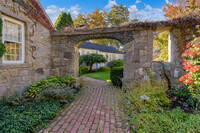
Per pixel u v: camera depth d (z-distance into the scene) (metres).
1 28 2.76
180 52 3.99
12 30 3.26
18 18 3.28
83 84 5.63
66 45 4.90
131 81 4.35
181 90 3.17
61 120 2.27
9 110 2.41
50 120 2.24
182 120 2.03
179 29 3.96
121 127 2.02
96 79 7.39
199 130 1.61
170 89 3.88
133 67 4.32
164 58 6.06
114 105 2.95
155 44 7.14
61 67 4.97
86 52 13.78
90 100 3.42
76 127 2.02
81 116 2.43
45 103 2.82
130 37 4.32
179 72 4.03
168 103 2.66
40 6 4.04
